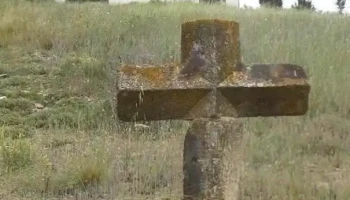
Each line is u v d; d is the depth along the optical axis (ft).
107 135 41.14
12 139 41.22
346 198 29.73
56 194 31.86
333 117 42.24
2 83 54.34
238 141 20.40
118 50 58.85
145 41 61.11
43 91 52.65
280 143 37.81
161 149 37.35
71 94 51.57
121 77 19.70
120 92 19.47
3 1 81.92
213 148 19.85
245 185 30.35
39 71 57.06
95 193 31.63
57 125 43.86
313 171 34.19
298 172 32.78
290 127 40.34
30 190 32.22
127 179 33.47
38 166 34.78
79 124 43.65
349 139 38.86
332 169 34.86
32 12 76.43
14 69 57.67
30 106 49.52
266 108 20.51
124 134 41.60
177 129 41.45
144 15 74.69
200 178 19.95
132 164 35.22
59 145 40.04
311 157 36.37
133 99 19.65
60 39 64.18
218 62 19.86
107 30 65.16
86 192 31.42
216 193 19.90
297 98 20.38
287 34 66.44
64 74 55.83
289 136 38.45
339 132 40.14
